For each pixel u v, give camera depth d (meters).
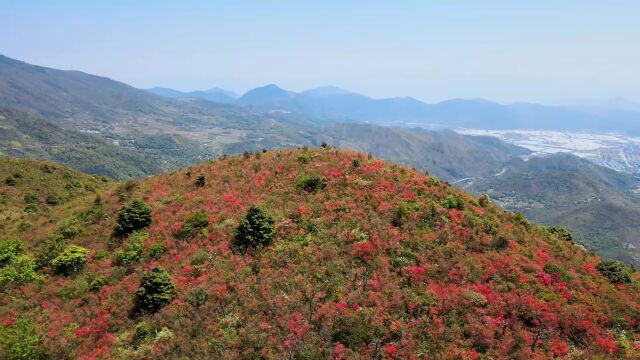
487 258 26.81
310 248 27.09
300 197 34.06
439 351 19.94
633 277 29.62
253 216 28.89
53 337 22.05
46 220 39.97
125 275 27.16
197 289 23.62
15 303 25.66
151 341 21.06
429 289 23.62
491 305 22.81
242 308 22.41
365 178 36.00
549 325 22.05
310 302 22.19
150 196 38.75
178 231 30.64
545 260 27.73
